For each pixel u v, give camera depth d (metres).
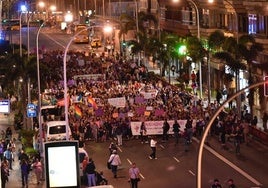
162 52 100.38
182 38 96.56
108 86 88.56
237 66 73.44
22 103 76.88
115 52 136.12
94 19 170.75
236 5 82.00
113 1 174.50
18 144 66.81
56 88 87.56
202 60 86.56
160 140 66.00
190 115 67.19
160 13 120.75
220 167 54.19
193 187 49.09
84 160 48.41
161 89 82.50
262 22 76.50
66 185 42.47
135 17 130.12
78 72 103.19
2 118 83.00
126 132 66.56
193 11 101.31
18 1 196.75
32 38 173.88
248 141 62.66
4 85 84.00
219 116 65.69
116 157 52.97
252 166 54.22
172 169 55.09
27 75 74.56
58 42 165.75
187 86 94.31
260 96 76.00
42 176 52.69
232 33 85.75
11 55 79.69
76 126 65.81
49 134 61.75
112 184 51.06
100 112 68.44
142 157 59.78
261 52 75.88
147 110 68.50
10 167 56.69
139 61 113.69
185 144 61.19
